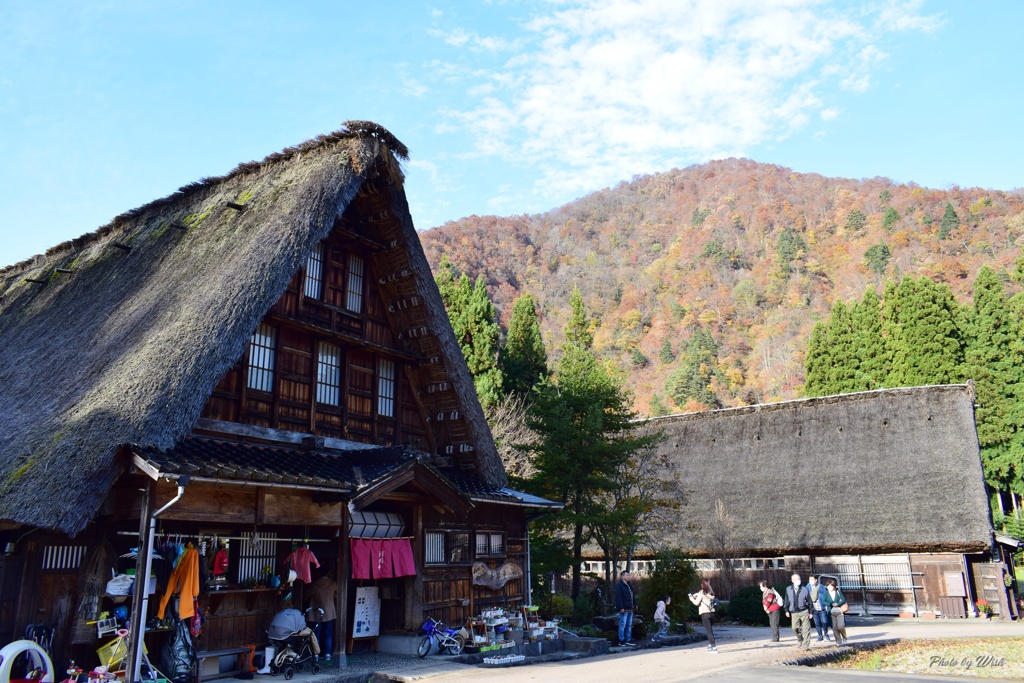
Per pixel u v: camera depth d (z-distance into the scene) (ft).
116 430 32.50
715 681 38.32
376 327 53.98
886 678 41.24
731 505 101.91
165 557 34.60
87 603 34.73
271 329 45.29
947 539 83.51
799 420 110.52
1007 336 139.74
